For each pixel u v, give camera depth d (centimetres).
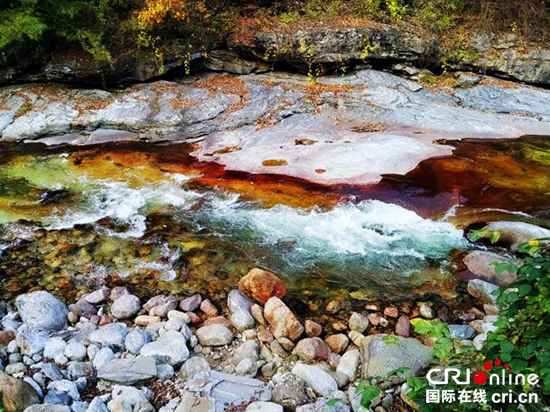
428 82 935
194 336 356
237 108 791
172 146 723
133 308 389
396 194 587
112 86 830
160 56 838
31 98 793
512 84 961
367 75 910
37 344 334
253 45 895
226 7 951
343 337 364
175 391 301
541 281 221
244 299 399
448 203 571
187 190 604
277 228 528
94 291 418
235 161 666
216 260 473
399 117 784
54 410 264
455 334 362
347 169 636
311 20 959
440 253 488
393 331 383
